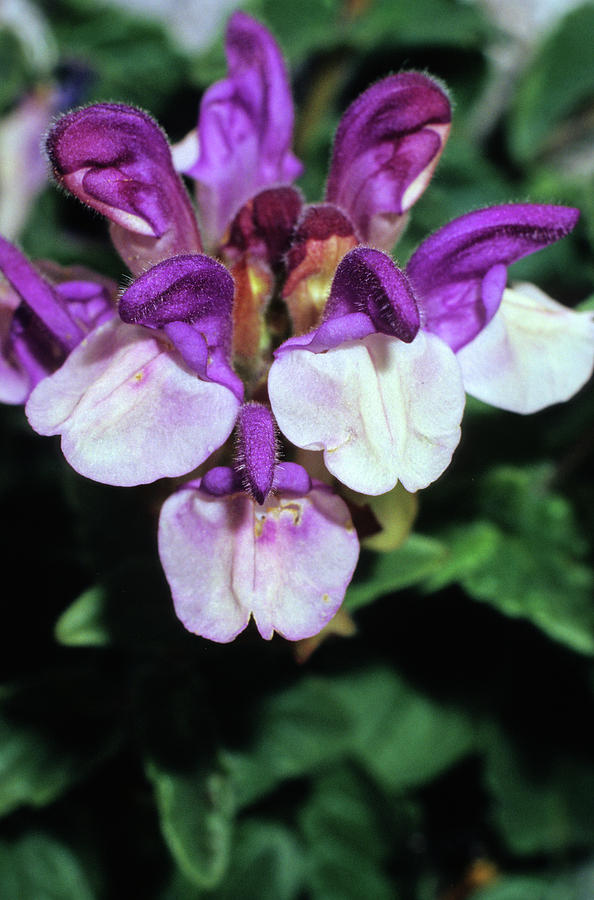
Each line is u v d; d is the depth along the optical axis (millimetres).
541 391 139
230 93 144
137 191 136
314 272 137
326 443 129
